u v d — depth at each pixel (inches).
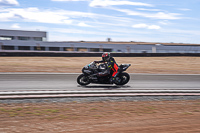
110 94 282.7
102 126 174.7
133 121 189.9
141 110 225.3
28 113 200.7
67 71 488.4
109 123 182.4
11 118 185.3
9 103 229.1
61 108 220.7
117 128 171.9
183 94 306.5
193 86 372.2
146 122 188.7
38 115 196.1
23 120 181.9
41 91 281.9
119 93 292.5
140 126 178.4
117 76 330.0
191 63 834.2
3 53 780.0
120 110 221.9
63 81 359.3
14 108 213.5
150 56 999.0
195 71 593.9
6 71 447.5
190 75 500.1
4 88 291.9
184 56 1070.4
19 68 502.9
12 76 384.2
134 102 256.8
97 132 161.8
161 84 374.9
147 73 501.4
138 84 362.0
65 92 279.9
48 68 527.2
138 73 492.7
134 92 301.4
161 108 236.4
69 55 874.1
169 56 1040.8
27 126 169.0
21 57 782.5
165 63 796.6
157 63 784.9
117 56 940.0
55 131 160.4
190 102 269.9
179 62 848.3
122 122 186.2
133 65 681.6
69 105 232.4
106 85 339.9
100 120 189.0
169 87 352.5
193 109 237.8
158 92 310.7
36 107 220.5
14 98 245.6
